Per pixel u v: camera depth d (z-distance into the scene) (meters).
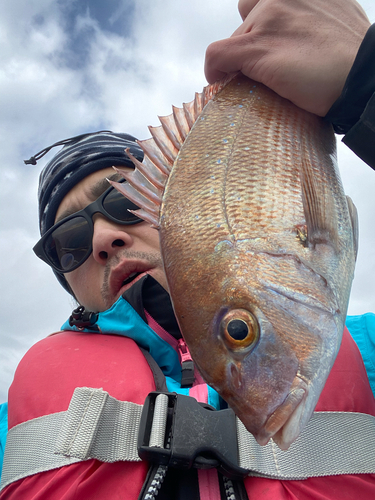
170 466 0.29
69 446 0.29
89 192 0.58
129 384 0.35
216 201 0.30
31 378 0.38
